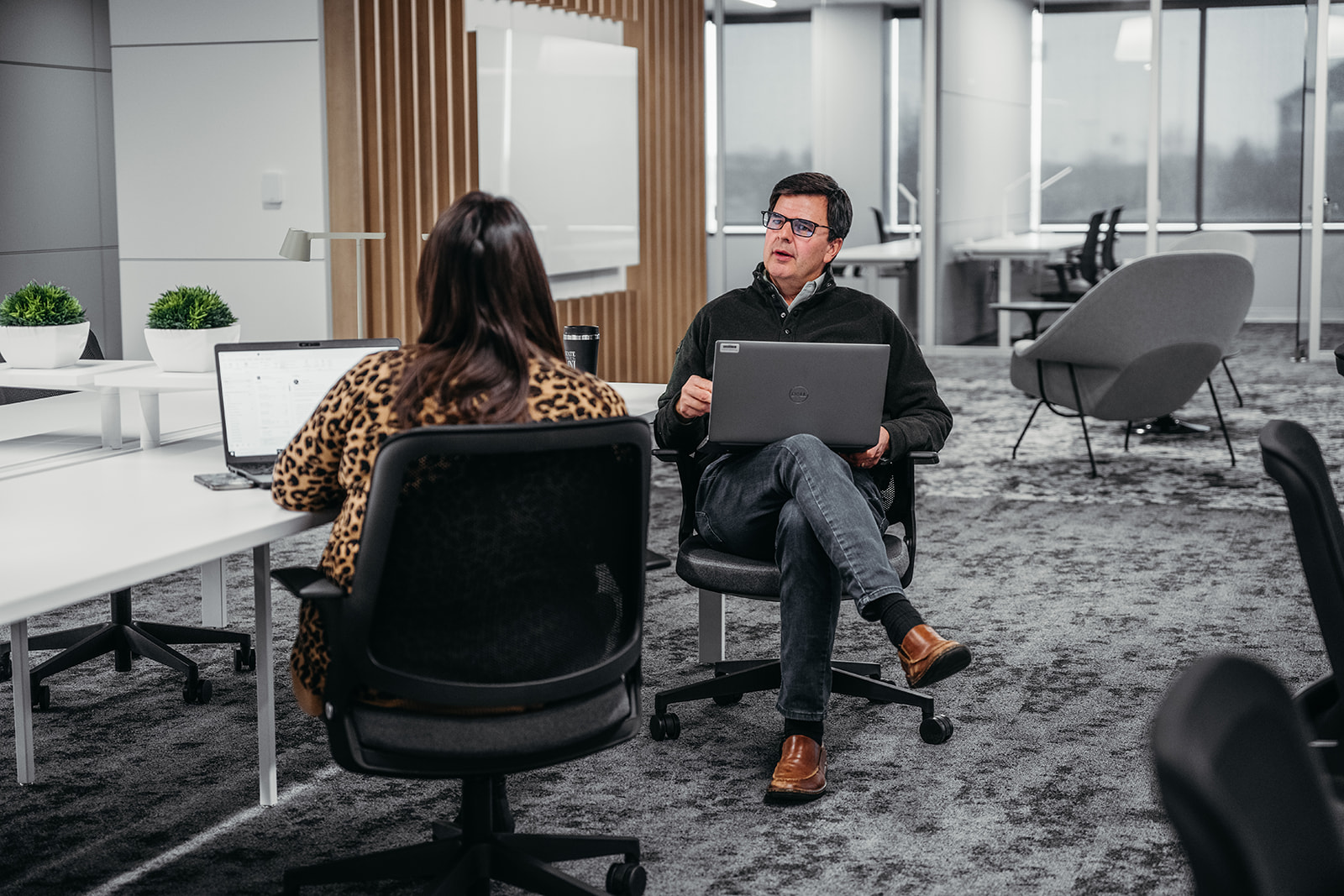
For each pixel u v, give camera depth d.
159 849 2.45
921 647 2.45
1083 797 2.66
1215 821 0.69
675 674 3.43
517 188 6.25
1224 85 11.22
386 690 1.86
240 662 3.51
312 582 1.91
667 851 2.44
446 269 1.94
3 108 6.41
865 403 2.74
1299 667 3.39
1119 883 2.28
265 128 5.48
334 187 5.46
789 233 3.04
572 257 6.75
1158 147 10.12
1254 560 4.52
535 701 1.91
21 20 6.50
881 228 10.53
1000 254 10.45
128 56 5.60
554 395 1.96
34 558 1.91
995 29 10.20
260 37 5.43
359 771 1.88
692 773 2.82
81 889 2.29
